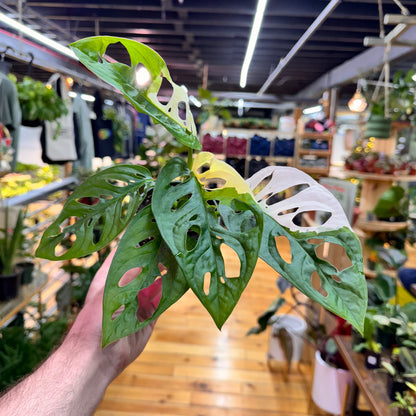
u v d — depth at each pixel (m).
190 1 4.05
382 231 2.77
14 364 1.77
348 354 2.19
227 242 0.55
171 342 3.30
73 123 4.03
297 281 0.59
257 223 0.56
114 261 0.56
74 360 0.69
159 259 0.58
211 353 3.19
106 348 0.72
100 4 4.09
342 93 9.09
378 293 2.20
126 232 0.58
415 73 3.47
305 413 2.60
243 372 2.98
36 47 3.25
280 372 3.00
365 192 3.07
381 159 2.98
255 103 9.43
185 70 8.02
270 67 7.26
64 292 2.88
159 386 2.77
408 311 2.12
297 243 0.63
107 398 2.62
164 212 0.56
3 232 2.28
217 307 0.50
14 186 2.97
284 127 6.87
